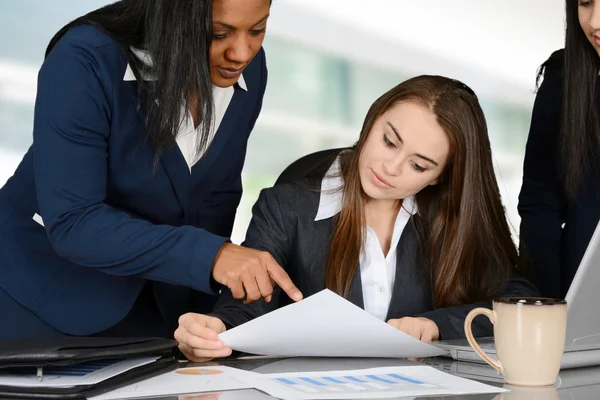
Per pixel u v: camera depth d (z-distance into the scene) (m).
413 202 1.95
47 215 1.63
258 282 1.54
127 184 1.79
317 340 1.41
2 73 3.60
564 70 2.07
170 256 1.58
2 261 1.81
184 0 1.58
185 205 1.91
